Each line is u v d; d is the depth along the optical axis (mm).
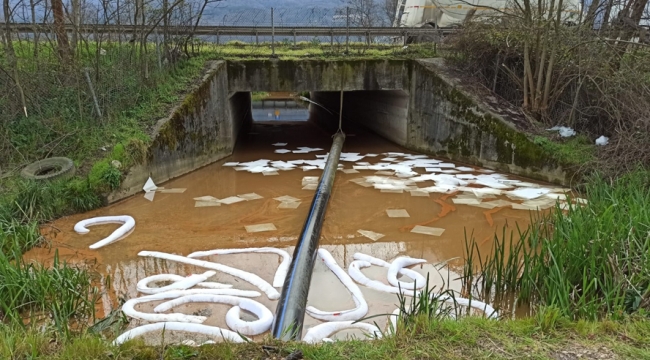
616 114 9938
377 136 16812
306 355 3289
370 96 17000
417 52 14867
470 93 12422
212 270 6465
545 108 11719
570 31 11602
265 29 16422
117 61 12094
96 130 9938
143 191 9906
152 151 10188
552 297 4414
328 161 11891
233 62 13289
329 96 21219
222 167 12344
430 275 6414
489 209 9047
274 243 7496
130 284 6078
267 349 3354
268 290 5832
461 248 7395
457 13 17000
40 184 8375
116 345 3455
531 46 12039
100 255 6949
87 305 5113
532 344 3480
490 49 12898
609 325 3715
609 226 5188
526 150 10953
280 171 11945
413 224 8398
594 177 9312
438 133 13352
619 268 4477
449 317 4062
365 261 6758
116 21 13750
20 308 4875
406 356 3316
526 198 9570
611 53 10781
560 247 5176
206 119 12359
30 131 9586
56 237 7488
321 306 5566
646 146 9070
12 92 9750
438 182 10797
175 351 3299
